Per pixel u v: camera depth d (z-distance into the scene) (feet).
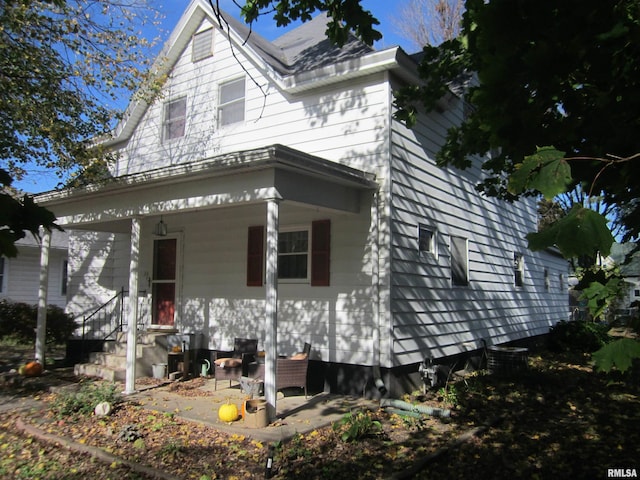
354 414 21.52
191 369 31.99
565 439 19.80
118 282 38.91
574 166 8.70
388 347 25.13
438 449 18.08
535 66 7.55
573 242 5.36
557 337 50.16
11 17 27.55
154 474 15.96
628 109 8.45
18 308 51.08
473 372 33.81
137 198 27.61
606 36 7.36
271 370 20.94
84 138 34.83
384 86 26.99
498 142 8.77
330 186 24.67
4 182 7.23
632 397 26.84
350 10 15.87
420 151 30.09
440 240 31.83
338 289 27.17
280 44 39.55
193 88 35.91
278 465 16.57
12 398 26.73
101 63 31.78
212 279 33.17
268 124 31.58
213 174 23.22
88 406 22.63
